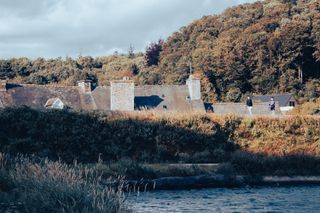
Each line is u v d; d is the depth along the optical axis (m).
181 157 33.06
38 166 13.93
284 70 91.81
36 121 32.34
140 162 31.56
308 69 93.50
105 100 60.28
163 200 21.55
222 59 91.94
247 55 92.94
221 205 20.69
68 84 100.19
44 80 103.12
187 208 19.39
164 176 27.58
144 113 35.22
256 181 29.67
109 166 25.95
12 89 59.03
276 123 36.97
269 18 111.88
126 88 58.22
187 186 27.33
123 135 33.81
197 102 62.56
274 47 92.25
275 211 19.20
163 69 107.06
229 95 88.50
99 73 113.06
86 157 32.09
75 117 33.22
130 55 139.12
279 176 30.52
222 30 118.25
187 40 119.44
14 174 14.80
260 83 91.44
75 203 10.69
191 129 35.25
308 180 30.58
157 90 63.44
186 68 97.38
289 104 79.81
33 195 11.66
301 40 91.56
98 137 33.09
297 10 116.44
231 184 28.61
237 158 31.11
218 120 36.28
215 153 33.34
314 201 22.20
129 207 13.09
